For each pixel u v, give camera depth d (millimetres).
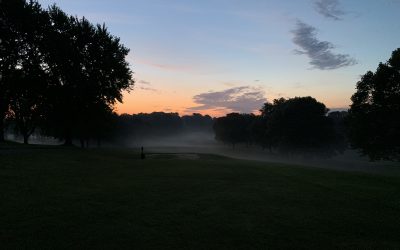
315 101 77375
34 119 52781
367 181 19375
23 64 45750
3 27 43156
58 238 8703
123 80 50125
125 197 13867
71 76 46250
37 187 15297
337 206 12812
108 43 48344
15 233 8961
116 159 33750
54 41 44688
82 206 12086
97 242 8492
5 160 23312
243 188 16547
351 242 8867
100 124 62000
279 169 25516
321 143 73188
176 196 14305
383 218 11211
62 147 43500
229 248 8242
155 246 8289
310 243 8719
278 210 12047
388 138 48438
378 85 51281
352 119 54344
